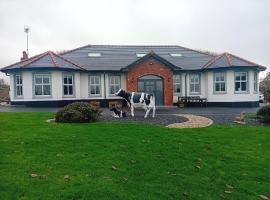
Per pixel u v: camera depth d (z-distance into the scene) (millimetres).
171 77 30562
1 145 9531
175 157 9406
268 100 40844
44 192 6344
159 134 12164
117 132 12117
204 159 9508
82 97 30562
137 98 18266
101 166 8055
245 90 30547
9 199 5969
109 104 29078
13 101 29203
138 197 6520
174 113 22359
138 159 8883
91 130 12312
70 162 8195
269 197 7441
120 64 31625
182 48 37625
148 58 30156
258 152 10617
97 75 30859
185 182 7625
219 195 7191
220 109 26922
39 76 28406
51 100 28375
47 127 12805
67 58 31859
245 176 8438
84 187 6680
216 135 12781
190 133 12953
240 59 31641
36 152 8945
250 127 14805
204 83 32281
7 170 7383
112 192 6574
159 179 7598
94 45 36188
